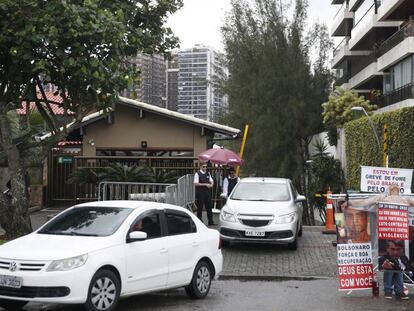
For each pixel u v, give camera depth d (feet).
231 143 148.66
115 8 43.83
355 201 32.83
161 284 29.12
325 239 54.49
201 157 69.46
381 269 31.58
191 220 32.24
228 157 69.05
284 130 126.41
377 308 29.55
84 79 42.04
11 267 25.32
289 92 128.67
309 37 133.80
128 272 27.27
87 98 45.03
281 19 133.59
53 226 29.66
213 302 30.81
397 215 31.89
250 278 37.78
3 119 43.80
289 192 50.57
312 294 32.99
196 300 31.35
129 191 57.31
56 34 37.91
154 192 57.26
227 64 139.13
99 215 29.35
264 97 127.34
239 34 135.03
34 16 38.75
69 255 25.27
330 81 134.10
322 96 130.93
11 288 25.13
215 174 75.92
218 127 78.07
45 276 24.63
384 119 72.13
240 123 130.72
